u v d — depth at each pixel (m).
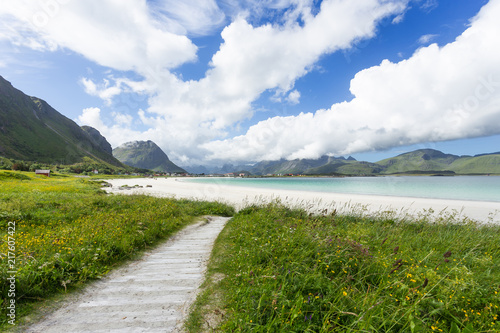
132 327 3.80
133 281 5.65
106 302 4.63
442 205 24.42
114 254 7.25
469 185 70.38
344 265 5.03
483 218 17.16
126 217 11.17
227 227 11.40
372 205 24.02
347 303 3.74
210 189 52.19
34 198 17.38
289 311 3.49
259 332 3.29
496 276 4.92
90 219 11.20
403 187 62.44
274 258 5.56
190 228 12.46
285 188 58.38
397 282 4.02
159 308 4.41
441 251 6.80
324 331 3.11
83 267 5.80
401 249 6.59
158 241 9.50
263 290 4.06
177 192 41.00
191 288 5.26
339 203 25.25
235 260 6.27
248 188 57.28
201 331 3.67
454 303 3.80
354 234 7.59
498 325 3.33
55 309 4.32
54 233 8.51
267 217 11.16
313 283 4.33
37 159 194.00
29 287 4.67
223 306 4.34
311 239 6.24
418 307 3.53
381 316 3.33
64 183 39.50
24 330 3.67
